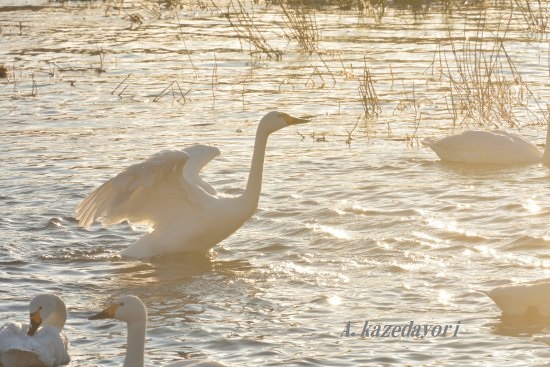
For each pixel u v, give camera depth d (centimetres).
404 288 1224
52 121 2189
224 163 1842
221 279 1293
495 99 2258
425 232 1437
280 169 1803
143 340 941
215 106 2330
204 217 1391
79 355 1040
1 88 2530
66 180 1720
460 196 1616
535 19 3291
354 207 1561
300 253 1384
